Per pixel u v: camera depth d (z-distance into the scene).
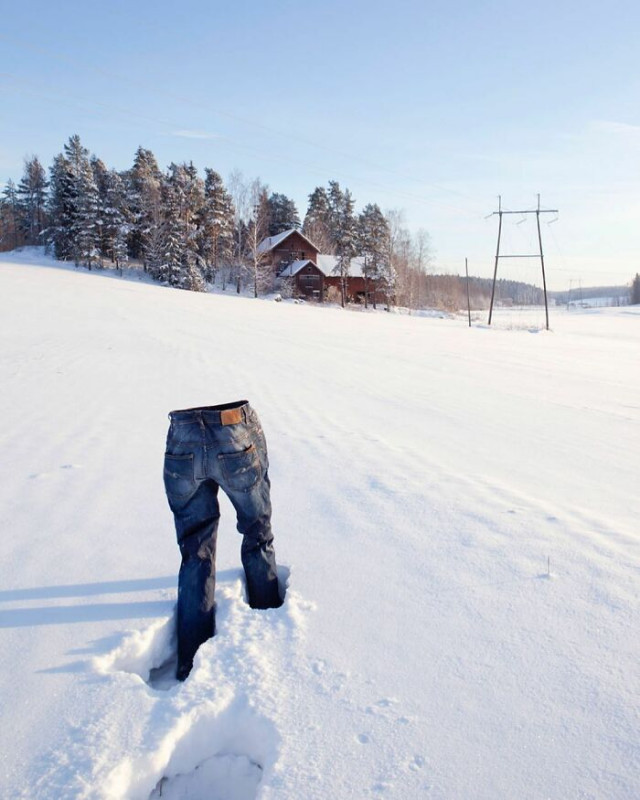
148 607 2.70
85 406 7.54
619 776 1.70
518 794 1.64
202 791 1.98
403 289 87.31
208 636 2.54
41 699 2.06
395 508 3.98
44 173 101.62
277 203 100.50
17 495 4.30
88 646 2.38
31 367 10.70
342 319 33.97
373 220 79.12
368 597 2.77
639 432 6.90
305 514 3.89
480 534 3.50
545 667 2.21
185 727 1.94
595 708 1.98
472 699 2.04
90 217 66.06
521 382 11.81
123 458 5.28
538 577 2.93
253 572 2.82
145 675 2.52
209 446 2.60
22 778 1.71
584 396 10.13
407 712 1.98
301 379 10.34
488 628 2.49
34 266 54.38
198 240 70.75
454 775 1.71
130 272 69.00
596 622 2.50
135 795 1.80
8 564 3.16
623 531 3.52
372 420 7.12
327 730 1.90
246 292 69.88
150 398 8.09
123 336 16.47
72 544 3.42
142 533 3.58
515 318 80.62
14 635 2.47
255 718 1.98
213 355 13.23
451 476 4.78
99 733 1.88
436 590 2.83
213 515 2.73
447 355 17.52
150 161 83.12
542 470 5.06
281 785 1.69
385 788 1.67
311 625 2.53
